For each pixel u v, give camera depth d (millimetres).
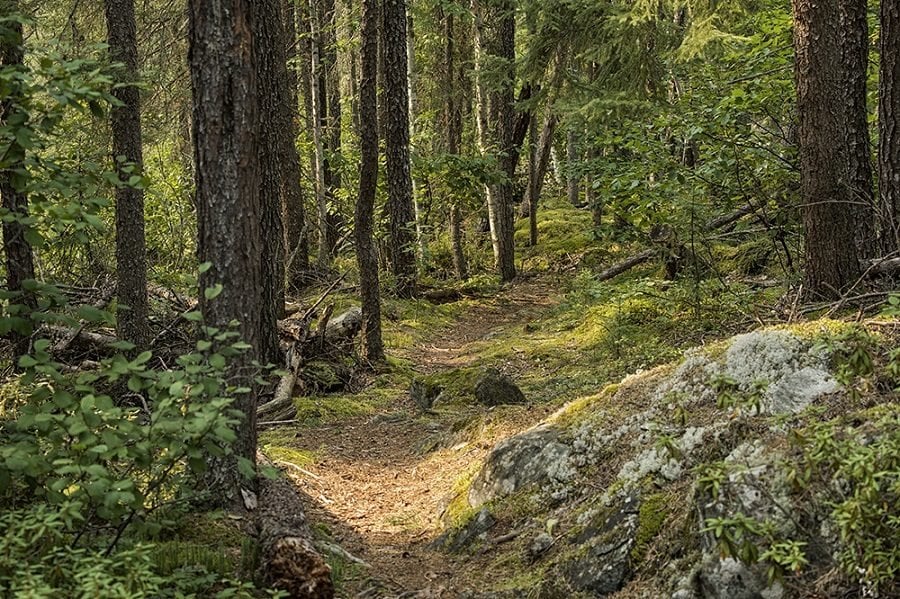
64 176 4207
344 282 18844
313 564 4461
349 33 24109
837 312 6410
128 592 3311
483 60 20859
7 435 4102
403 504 7371
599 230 10992
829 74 6922
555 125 23562
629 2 14516
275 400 10773
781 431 4289
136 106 9281
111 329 11617
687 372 5605
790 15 9234
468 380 10688
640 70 15172
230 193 5375
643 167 9688
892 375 3873
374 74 12227
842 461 3461
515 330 16281
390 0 17922
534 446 6074
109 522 4590
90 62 4160
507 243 23047
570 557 4773
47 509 3998
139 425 3928
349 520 6945
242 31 5352
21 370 8953
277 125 10898
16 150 4008
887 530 3396
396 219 18984
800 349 4922
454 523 6180
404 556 5988
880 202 6996
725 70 10734
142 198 9672
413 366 13758
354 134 25438
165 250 15586
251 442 5586
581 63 17578
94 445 3723
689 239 9508
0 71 3854
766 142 9383
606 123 14750
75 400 3818
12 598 3252
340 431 9969
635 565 4430
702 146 9773
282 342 12266
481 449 7840
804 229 7133
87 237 4508
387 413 10852
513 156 22828
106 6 9094
